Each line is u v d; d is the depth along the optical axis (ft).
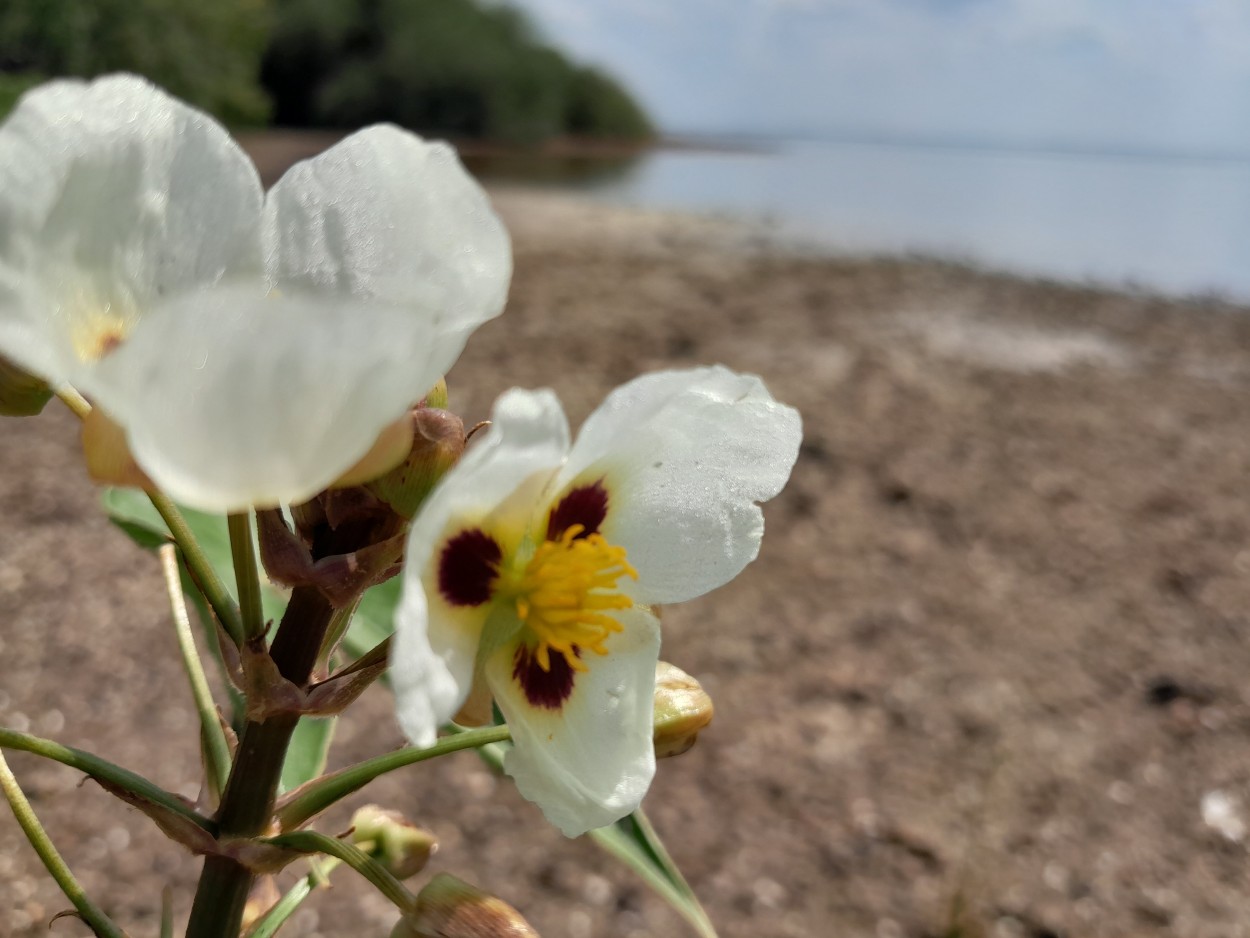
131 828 0.76
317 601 0.26
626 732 0.27
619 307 2.15
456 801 0.85
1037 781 0.92
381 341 0.17
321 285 0.23
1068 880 0.82
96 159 0.20
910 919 0.77
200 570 0.27
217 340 0.17
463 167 0.23
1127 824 0.88
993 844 0.85
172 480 0.18
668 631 1.10
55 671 0.89
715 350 1.90
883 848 0.84
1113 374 1.96
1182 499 1.45
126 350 0.17
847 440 1.55
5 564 1.04
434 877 0.27
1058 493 1.44
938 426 1.63
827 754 0.94
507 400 0.22
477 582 0.26
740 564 0.27
